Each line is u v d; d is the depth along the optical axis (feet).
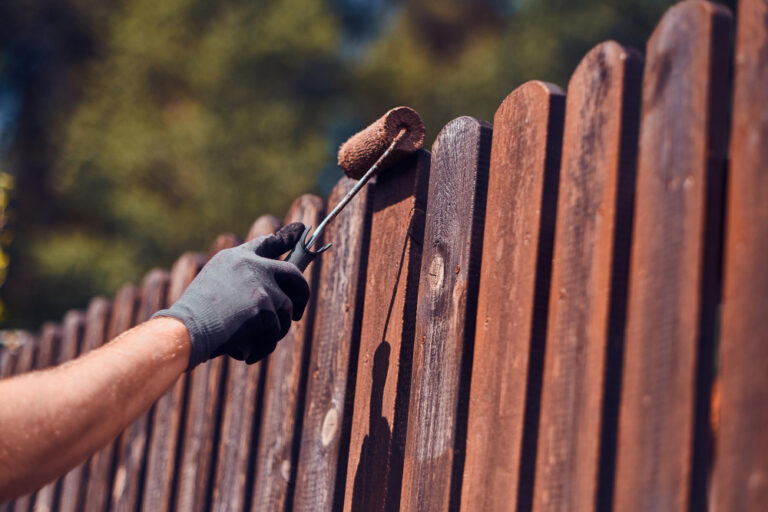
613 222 3.76
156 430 8.29
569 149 4.10
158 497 8.01
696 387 3.27
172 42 45.83
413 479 4.71
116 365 3.66
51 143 49.26
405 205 5.31
